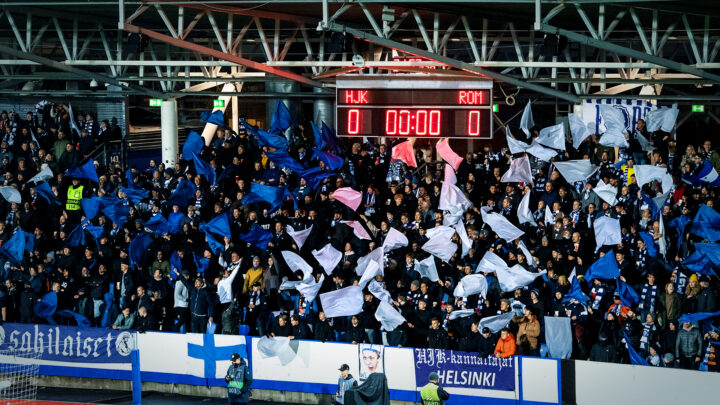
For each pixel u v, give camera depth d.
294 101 47.16
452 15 34.78
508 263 32.56
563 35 29.91
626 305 30.41
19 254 36.88
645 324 29.81
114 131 44.25
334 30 31.53
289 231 35.59
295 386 32.94
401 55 38.62
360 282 32.31
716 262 30.05
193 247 36.16
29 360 35.69
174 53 43.34
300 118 47.69
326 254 34.22
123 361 34.84
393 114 38.59
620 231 32.34
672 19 33.19
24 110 46.28
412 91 38.34
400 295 32.31
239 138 40.47
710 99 38.69
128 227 38.12
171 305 35.22
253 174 38.78
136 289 35.72
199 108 54.22
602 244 32.12
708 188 33.66
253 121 49.62
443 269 33.81
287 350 32.97
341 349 32.38
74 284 36.50
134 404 32.31
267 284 34.81
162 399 33.66
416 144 44.69
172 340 34.22
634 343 29.91
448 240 33.31
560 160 36.78
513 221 35.28
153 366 34.56
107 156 43.97
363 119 38.91
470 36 34.00
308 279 33.34
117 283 36.75
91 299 35.69
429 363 31.55
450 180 35.41
